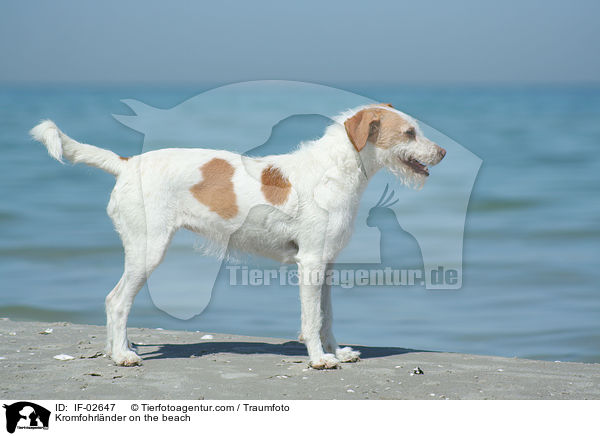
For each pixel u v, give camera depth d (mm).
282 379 4664
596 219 12883
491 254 10328
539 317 7371
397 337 6766
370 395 4332
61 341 5793
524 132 30594
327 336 5355
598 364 5344
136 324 7242
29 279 8859
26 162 19828
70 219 12586
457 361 5352
